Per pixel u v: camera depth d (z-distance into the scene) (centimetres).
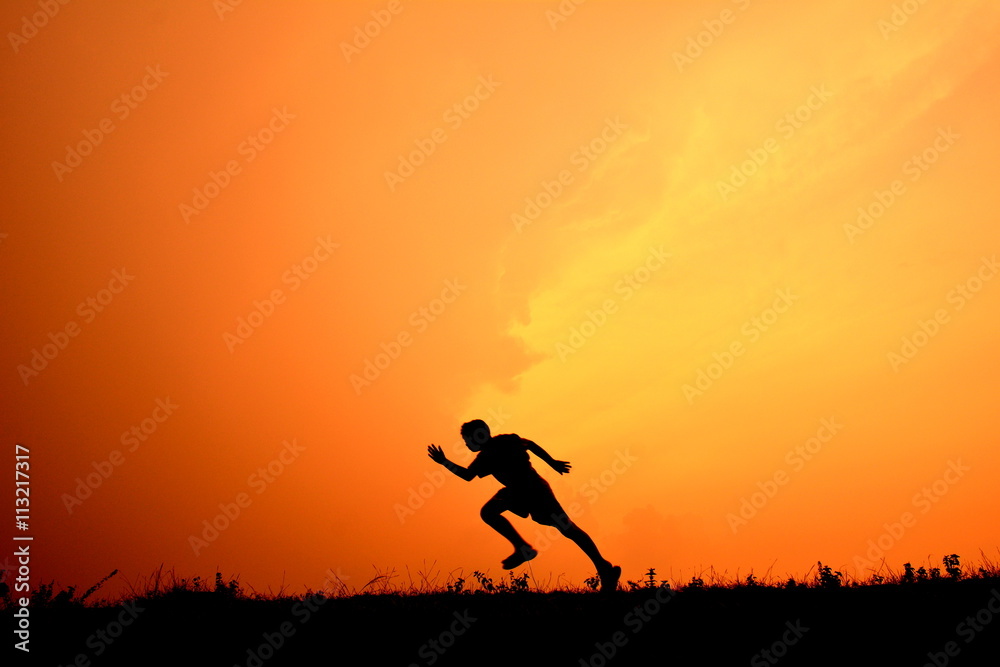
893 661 612
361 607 812
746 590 824
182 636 762
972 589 762
